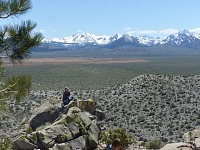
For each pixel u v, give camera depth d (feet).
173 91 286.05
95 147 78.79
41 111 94.63
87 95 310.45
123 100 274.36
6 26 26.25
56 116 93.56
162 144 106.83
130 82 328.08
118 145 28.45
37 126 91.91
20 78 27.40
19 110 205.16
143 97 276.00
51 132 75.00
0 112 25.59
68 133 76.79
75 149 74.54
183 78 327.47
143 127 206.69
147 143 107.96
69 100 96.89
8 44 26.66
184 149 46.85
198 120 213.66
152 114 235.81
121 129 91.40
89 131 80.53
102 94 308.40
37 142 72.08
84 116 83.20
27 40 26.81
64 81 623.77
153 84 306.35
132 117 230.68
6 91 25.76
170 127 205.46
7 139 23.45
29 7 26.25
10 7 25.61
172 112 237.25
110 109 253.65
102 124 214.90
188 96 269.23
